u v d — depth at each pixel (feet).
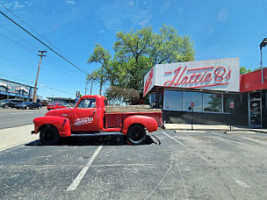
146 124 16.37
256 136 24.94
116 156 12.70
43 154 13.14
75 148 15.24
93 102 17.12
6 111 59.36
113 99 77.20
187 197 6.79
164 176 9.00
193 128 30.04
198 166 10.68
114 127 17.04
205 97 39.22
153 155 13.08
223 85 37.24
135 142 16.71
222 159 12.32
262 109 35.63
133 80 84.64
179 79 37.17
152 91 47.60
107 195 6.93
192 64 37.55
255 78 34.24
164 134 24.16
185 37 89.51
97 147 15.67
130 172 9.53
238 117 39.34
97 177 8.80
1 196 6.81
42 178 8.65
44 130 16.46
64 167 10.28
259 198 6.79
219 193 7.18
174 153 13.75
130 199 6.60
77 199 6.60
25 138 19.74
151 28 90.33
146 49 91.76
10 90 102.58
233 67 37.55
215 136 23.56
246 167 10.66
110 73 104.58
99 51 106.73
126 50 95.66
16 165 10.59
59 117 16.60
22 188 7.54
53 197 6.77
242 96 40.19
